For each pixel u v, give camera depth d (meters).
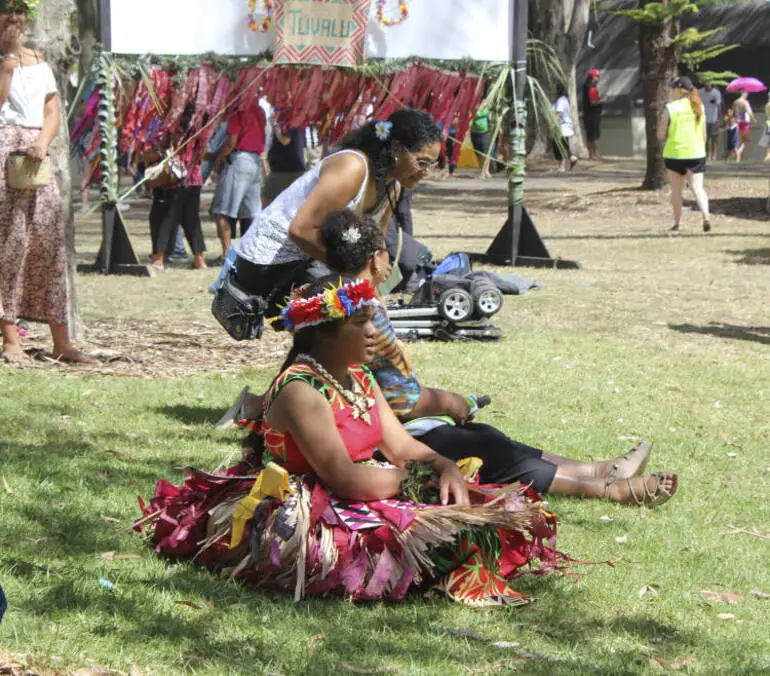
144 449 6.75
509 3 14.62
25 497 5.63
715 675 4.09
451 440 6.03
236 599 4.55
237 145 15.83
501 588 4.75
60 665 3.81
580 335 11.21
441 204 27.14
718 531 5.86
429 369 9.38
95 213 23.61
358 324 4.66
